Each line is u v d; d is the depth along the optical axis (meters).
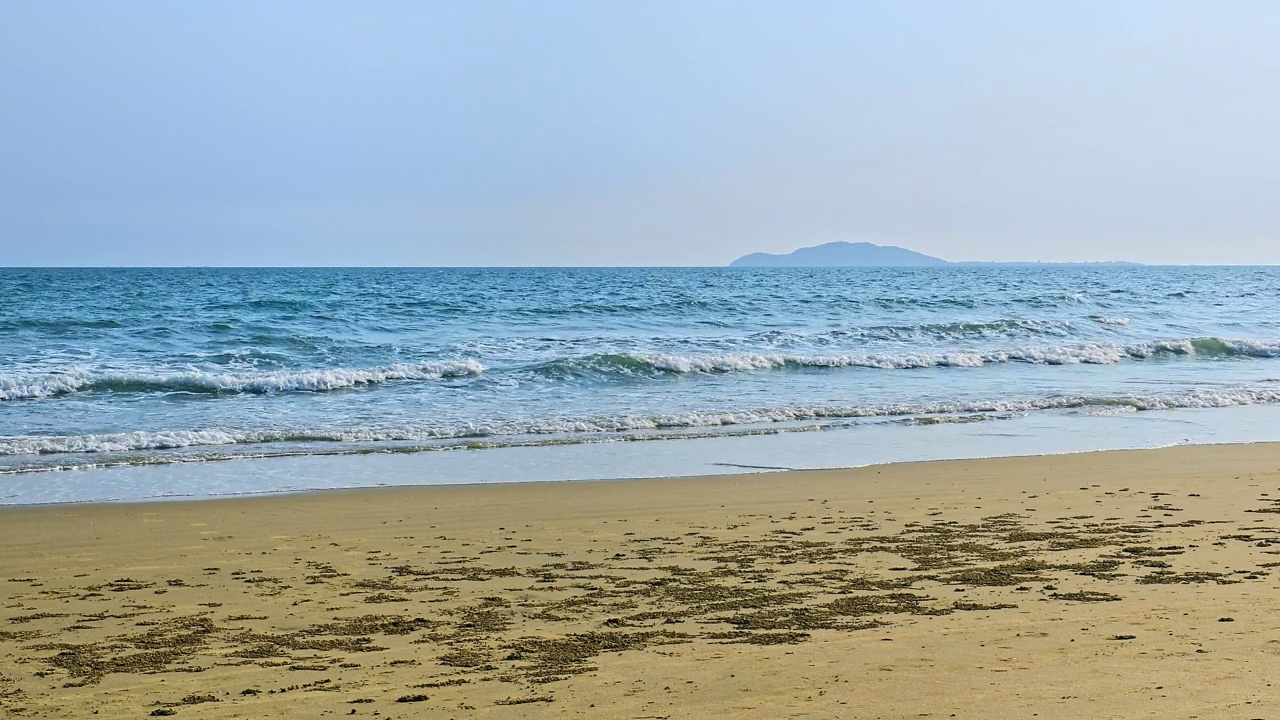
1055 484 12.23
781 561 8.58
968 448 15.64
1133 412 19.75
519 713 5.10
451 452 15.45
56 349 30.05
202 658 6.20
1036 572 7.94
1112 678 5.26
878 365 27.56
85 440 15.73
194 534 9.95
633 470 13.89
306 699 5.41
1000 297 59.16
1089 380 24.75
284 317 42.28
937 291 72.88
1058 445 15.91
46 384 21.75
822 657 5.90
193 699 5.45
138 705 5.37
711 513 10.79
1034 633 6.24
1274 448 15.17
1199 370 27.31
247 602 7.54
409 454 15.28
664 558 8.78
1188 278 119.56
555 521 10.45
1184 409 20.30
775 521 10.31
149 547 9.41
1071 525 9.79
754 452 15.34
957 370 27.06
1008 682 5.27
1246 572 7.76
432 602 7.47
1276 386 23.36
